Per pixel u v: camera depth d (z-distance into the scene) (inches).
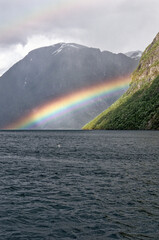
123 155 2377.0
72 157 2282.2
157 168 1628.9
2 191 1048.2
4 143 4387.3
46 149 3144.7
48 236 624.4
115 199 926.4
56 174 1435.8
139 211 796.0
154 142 3966.5
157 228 668.1
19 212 794.2
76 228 672.4
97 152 2689.5
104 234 634.2
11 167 1712.6
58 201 906.7
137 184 1163.9
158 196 960.9
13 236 623.5
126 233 639.8
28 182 1224.2
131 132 7839.6
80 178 1317.7
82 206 850.8
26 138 6279.5
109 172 1491.1
